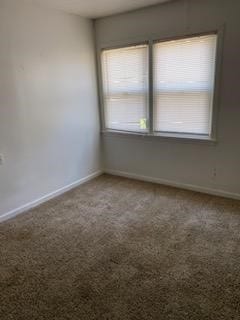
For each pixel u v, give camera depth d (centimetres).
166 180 371
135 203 318
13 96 281
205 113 318
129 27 343
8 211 293
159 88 344
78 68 359
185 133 340
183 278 193
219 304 170
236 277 193
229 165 314
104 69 388
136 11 331
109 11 334
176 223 270
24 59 287
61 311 168
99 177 416
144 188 364
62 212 303
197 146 330
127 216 288
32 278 199
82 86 371
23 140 299
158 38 323
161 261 213
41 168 325
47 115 323
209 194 337
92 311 168
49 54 315
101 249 232
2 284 193
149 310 167
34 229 268
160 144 361
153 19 321
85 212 301
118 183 387
